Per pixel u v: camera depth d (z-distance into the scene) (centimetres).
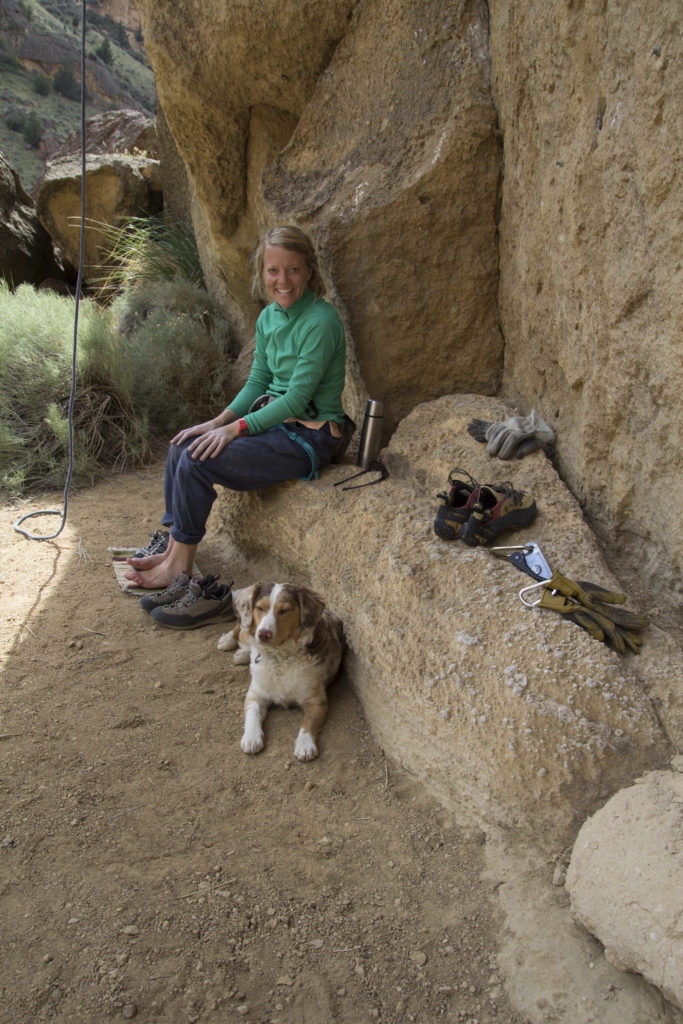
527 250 395
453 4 411
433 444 421
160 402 644
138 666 346
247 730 305
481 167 416
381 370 468
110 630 371
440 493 338
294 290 375
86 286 998
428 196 422
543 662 256
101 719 309
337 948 221
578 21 315
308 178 479
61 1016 196
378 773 292
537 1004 203
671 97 262
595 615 274
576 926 220
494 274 443
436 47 418
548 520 339
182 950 218
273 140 527
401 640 300
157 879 241
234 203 584
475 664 270
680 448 289
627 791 224
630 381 314
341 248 439
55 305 672
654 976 190
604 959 211
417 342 460
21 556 439
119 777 281
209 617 380
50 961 211
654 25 267
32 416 581
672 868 196
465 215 428
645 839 206
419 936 225
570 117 337
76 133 1153
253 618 307
